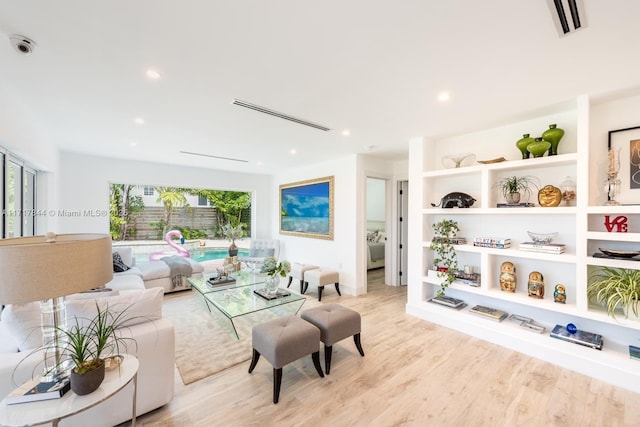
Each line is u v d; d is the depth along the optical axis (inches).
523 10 52.1
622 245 92.5
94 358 51.7
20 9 51.9
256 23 56.4
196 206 391.9
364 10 52.4
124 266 169.6
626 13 52.2
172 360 74.0
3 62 71.7
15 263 40.9
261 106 101.0
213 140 149.4
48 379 50.1
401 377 88.4
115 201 341.7
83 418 62.0
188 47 65.1
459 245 125.3
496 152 124.5
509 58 69.2
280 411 73.2
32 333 61.8
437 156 145.6
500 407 74.7
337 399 78.0
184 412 72.4
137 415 69.3
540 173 111.9
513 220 119.1
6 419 41.9
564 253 101.3
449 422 69.4
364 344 111.2
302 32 59.4
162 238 366.6
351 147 163.8
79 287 46.4
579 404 75.6
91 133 136.7
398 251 204.7
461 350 106.0
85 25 57.0
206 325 128.4
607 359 86.0
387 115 109.3
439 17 54.3
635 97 90.3
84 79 81.0
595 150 97.0
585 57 68.3
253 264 192.2
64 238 60.1
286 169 249.1
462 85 84.0
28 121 106.6
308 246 225.5
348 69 74.9
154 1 50.0
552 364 96.0
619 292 84.0
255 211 275.0
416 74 77.5
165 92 89.7
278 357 77.3
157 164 217.2
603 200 95.3
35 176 147.2
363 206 184.5
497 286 122.6
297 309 140.2
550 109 102.4
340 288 192.5
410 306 144.0
